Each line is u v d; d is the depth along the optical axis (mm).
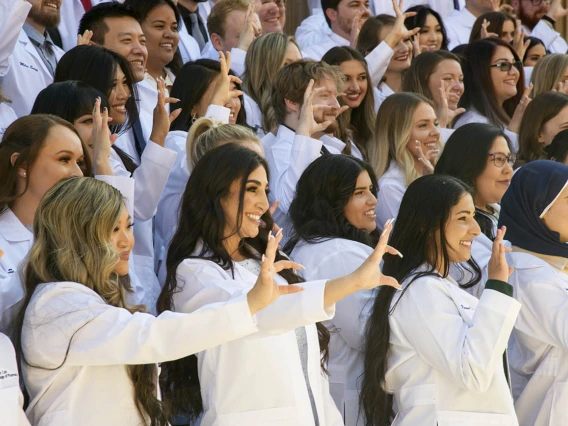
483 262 16016
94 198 10648
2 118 16641
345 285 10727
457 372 12219
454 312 12727
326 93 18562
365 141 20938
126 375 10562
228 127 15266
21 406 10195
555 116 20641
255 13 23906
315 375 12695
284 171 17734
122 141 17859
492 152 16875
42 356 10219
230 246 12773
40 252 10602
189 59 25062
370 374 13188
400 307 12961
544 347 14531
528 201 14773
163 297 12352
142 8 21062
